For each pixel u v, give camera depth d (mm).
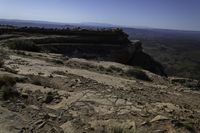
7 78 11516
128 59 50125
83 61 24281
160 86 16797
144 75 21484
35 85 11711
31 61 19188
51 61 21000
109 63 25969
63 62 21734
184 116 9516
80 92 11203
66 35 54062
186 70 84250
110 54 48062
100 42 53125
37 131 7457
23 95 10180
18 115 8391
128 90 12961
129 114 9000
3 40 38531
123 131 7480
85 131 7625
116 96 11023
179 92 15336
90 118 8547
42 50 38125
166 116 9000
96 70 20125
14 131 7277
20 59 19609
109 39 55219
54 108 9344
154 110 9680
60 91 11195
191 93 15648
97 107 9516
